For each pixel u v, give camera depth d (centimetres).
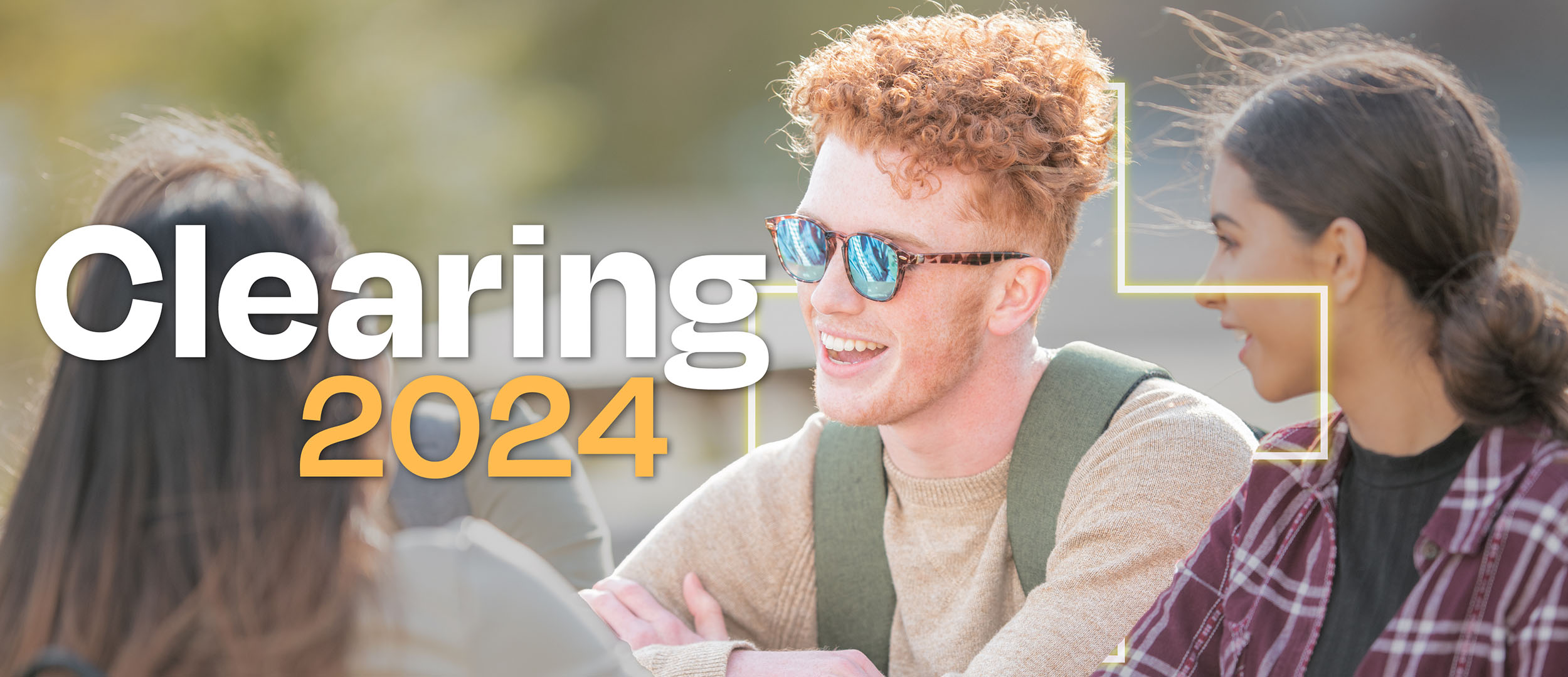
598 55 7781
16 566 347
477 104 2958
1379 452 412
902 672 620
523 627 381
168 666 338
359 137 2783
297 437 357
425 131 2864
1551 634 355
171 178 374
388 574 368
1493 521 376
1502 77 9094
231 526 343
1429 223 375
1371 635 407
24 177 2602
